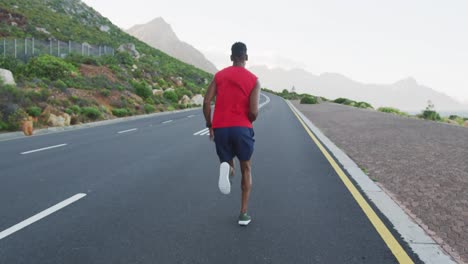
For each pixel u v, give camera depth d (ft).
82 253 11.64
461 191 19.49
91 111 67.00
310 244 12.57
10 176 22.59
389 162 27.96
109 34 251.39
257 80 13.84
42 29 176.35
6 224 14.15
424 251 12.04
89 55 134.82
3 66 83.61
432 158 29.17
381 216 15.56
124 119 75.77
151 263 11.00
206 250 11.99
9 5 192.13
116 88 98.48
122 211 15.93
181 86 163.94
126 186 20.33
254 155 31.55
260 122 68.08
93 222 14.51
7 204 16.74
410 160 28.50
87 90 85.30
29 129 46.57
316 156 31.32
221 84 13.89
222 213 15.83
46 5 238.68
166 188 19.98
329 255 11.71
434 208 16.67
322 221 14.89
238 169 25.35
